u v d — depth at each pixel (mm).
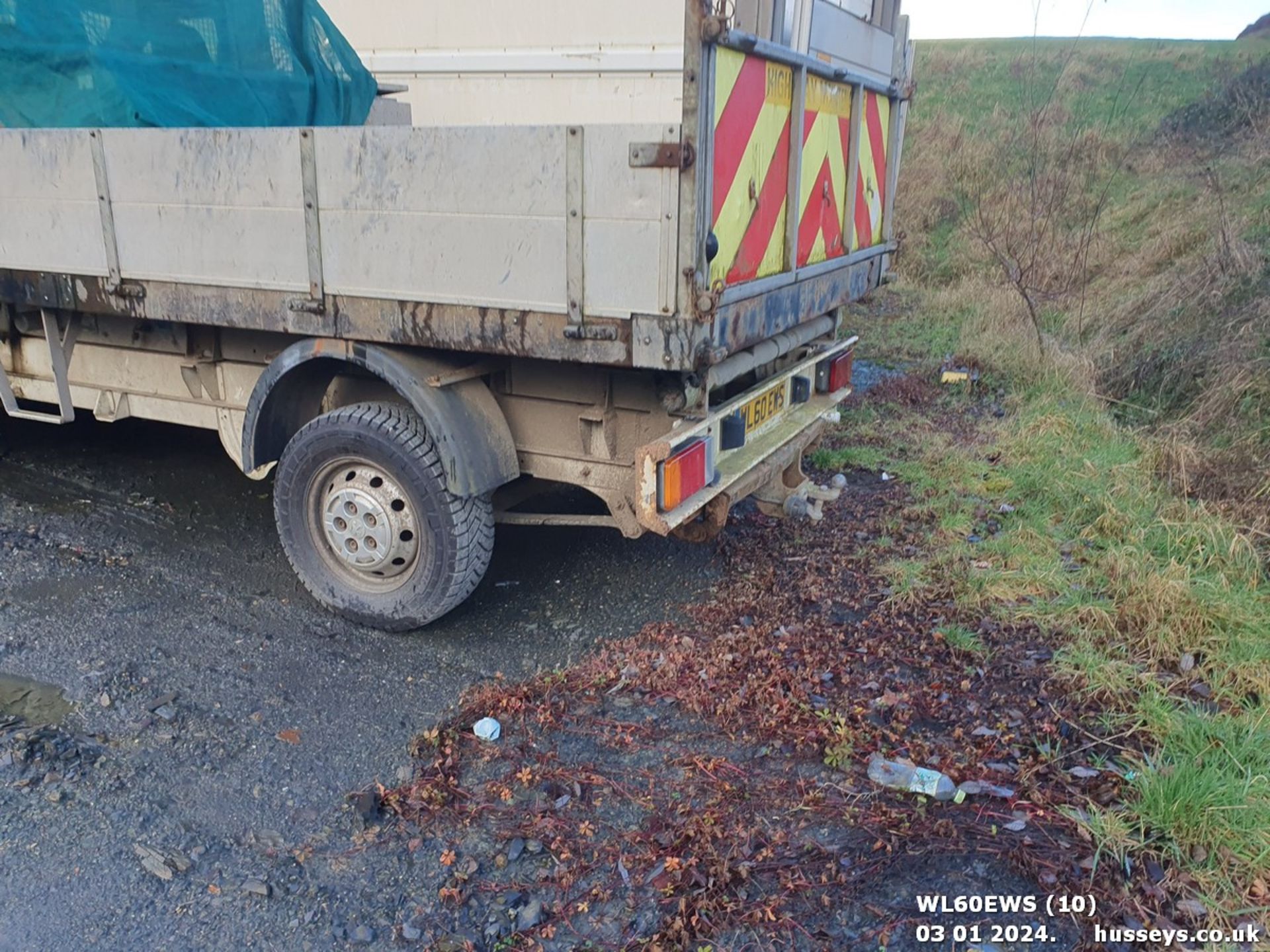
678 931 2607
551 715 3525
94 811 3000
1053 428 6438
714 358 3150
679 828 2986
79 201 4008
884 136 4832
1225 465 5551
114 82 4031
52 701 3521
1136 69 15023
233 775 3199
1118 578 4492
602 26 5719
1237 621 4105
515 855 2893
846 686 3771
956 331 9578
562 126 3031
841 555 4938
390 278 3477
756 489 4406
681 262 2979
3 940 2555
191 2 4320
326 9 6316
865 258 4738
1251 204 9477
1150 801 3031
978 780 3221
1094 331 8438
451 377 3652
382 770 3260
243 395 4375
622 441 3750
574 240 3119
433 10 6055
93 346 4668
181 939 2582
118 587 4387
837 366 5062
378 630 4164
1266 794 3051
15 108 4242
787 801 3129
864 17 5781
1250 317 6836
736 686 3744
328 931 2625
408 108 6145
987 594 4453
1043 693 3729
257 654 3930
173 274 3898
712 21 2758
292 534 4180
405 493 3840
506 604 4438
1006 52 17719
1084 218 11383
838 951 2590
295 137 3471
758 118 3293
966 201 13266
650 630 4168
